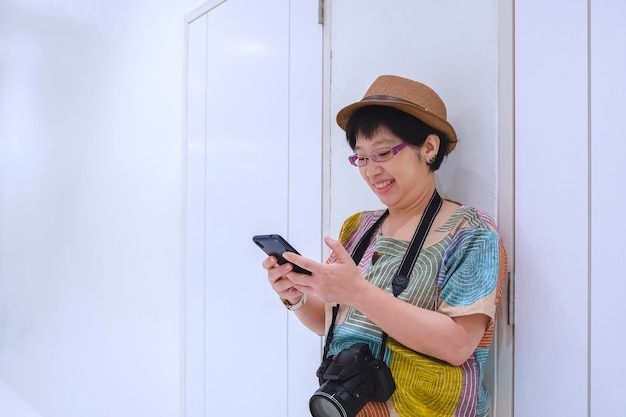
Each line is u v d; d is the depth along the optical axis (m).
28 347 3.38
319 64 1.55
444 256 0.98
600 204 0.97
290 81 1.64
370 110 1.04
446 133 1.08
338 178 1.48
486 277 0.93
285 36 1.67
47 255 3.22
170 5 2.27
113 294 2.61
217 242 1.93
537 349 1.05
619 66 0.95
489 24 1.16
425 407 0.94
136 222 2.45
